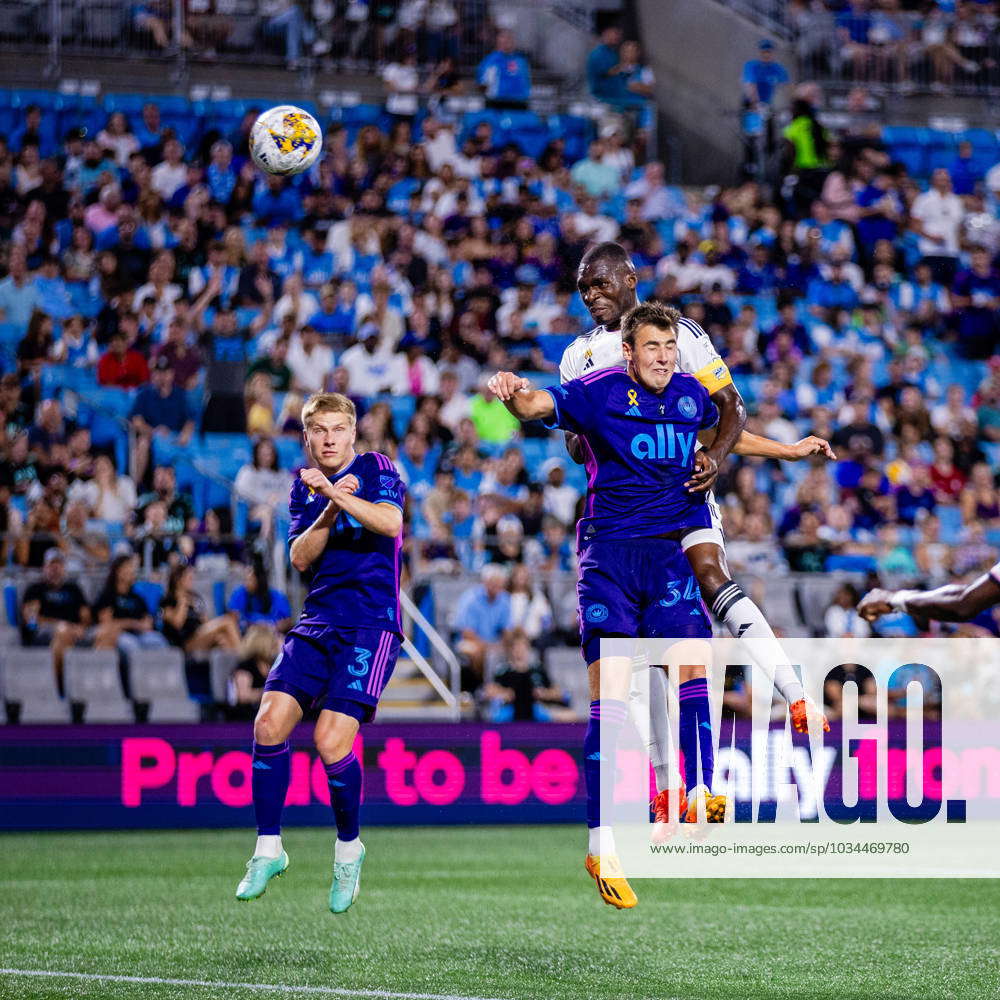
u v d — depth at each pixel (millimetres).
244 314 40469
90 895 20031
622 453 13836
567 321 42000
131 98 46250
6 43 46250
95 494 34469
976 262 46719
